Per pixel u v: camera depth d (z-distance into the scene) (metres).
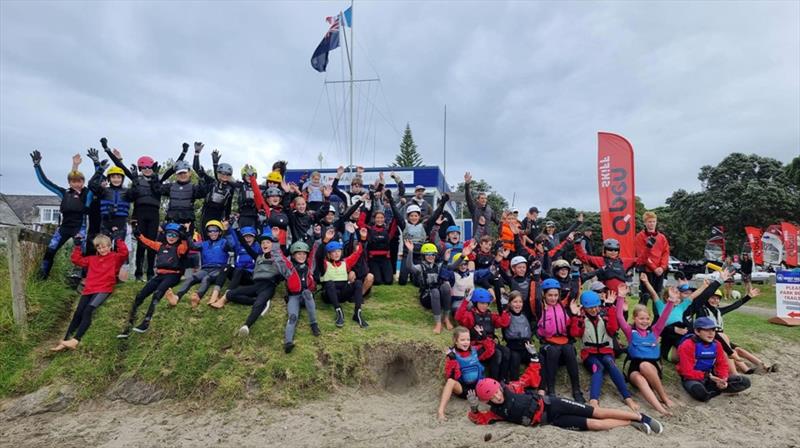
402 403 7.64
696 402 7.65
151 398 7.53
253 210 10.25
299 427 6.78
